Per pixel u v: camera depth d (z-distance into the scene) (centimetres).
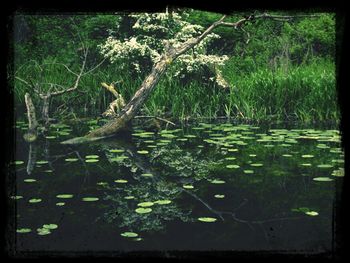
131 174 467
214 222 336
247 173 468
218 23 744
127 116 703
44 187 420
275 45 1180
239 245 294
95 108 957
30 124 684
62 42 1114
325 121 861
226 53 1207
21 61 1066
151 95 902
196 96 920
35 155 553
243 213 354
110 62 1051
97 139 661
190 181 440
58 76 1005
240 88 927
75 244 296
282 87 905
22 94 956
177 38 932
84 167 495
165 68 737
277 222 333
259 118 881
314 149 578
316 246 289
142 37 981
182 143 629
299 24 1184
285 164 502
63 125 791
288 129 748
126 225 331
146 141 642
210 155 551
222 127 772
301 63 1120
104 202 380
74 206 371
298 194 395
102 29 1117
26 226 327
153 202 378
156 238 308
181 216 349
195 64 909
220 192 405
